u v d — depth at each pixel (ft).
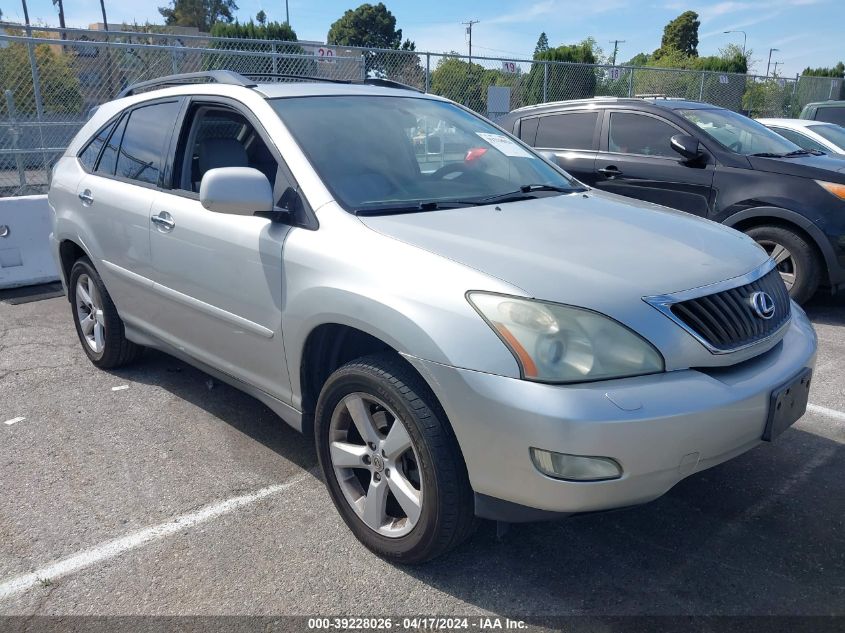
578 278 8.11
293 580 8.93
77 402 14.23
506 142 13.60
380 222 9.48
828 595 8.57
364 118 11.84
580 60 68.28
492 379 7.63
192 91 12.85
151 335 13.60
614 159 23.04
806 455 11.93
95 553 9.48
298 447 12.37
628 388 7.56
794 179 19.54
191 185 12.25
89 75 33.19
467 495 8.33
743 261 9.50
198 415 13.61
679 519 10.14
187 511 10.43
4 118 31.83
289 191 10.32
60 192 15.69
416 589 8.76
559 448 7.33
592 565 9.18
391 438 8.78
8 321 19.63
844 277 19.12
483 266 8.29
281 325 10.05
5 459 11.99
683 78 56.34
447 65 40.93
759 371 8.57
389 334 8.39
